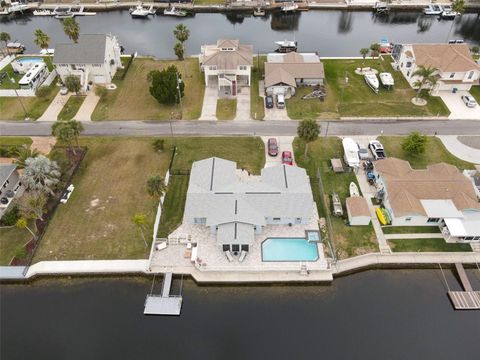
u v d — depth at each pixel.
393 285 54.59
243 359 46.50
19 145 75.00
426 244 58.38
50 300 53.12
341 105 85.56
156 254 57.47
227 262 56.25
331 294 53.47
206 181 63.34
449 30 125.12
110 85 91.69
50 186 64.06
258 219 58.41
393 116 81.88
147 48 113.31
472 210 59.38
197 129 79.12
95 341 48.53
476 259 56.66
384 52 105.25
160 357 46.84
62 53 89.81
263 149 74.31
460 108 83.81
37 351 47.66
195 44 115.75
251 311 51.66
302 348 47.44
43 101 87.44
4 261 56.69
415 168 69.75
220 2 137.88
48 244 58.69
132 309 52.00
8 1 137.88
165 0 137.00
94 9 136.25
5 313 51.69
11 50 111.38
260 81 94.00
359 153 71.75
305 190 61.97
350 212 60.69
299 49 111.56
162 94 82.38
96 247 58.16
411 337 48.50
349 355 46.69
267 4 134.25
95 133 78.25
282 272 55.34
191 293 53.72
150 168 70.38
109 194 65.94
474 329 49.56
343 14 135.12
